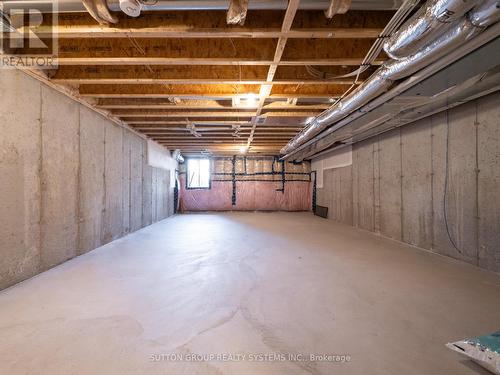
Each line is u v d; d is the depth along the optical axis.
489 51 1.91
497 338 1.29
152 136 5.89
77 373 1.21
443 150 3.38
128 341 1.46
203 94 3.26
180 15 1.99
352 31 1.99
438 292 2.15
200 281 2.37
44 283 2.33
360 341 1.47
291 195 9.27
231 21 1.81
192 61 2.39
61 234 2.97
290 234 4.80
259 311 1.81
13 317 1.72
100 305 1.89
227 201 9.24
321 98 3.42
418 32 1.68
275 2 1.69
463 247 3.07
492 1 1.39
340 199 6.57
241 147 7.46
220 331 1.56
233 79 2.80
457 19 1.56
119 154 4.48
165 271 2.65
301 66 2.81
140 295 2.06
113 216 4.25
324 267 2.80
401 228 4.20
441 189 3.40
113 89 3.21
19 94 2.39
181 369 1.24
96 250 3.57
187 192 9.15
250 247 3.72
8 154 2.27
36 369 1.24
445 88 2.53
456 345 1.35
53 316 1.73
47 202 2.75
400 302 1.96
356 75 2.77
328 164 7.34
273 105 3.71
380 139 4.82
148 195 5.96
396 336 1.52
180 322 1.66
